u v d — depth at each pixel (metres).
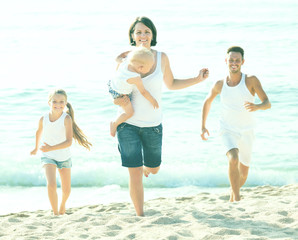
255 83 7.02
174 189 11.85
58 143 7.22
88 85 23.92
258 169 12.84
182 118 18.39
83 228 5.45
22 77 26.05
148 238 4.68
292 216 5.52
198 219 5.55
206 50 32.00
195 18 46.28
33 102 21.05
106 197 11.03
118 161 13.66
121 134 5.62
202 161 13.54
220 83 7.26
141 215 5.82
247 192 9.23
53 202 7.08
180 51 31.94
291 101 19.89
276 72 25.09
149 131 5.64
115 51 33.09
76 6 60.50
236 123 7.14
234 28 39.75
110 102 20.73
